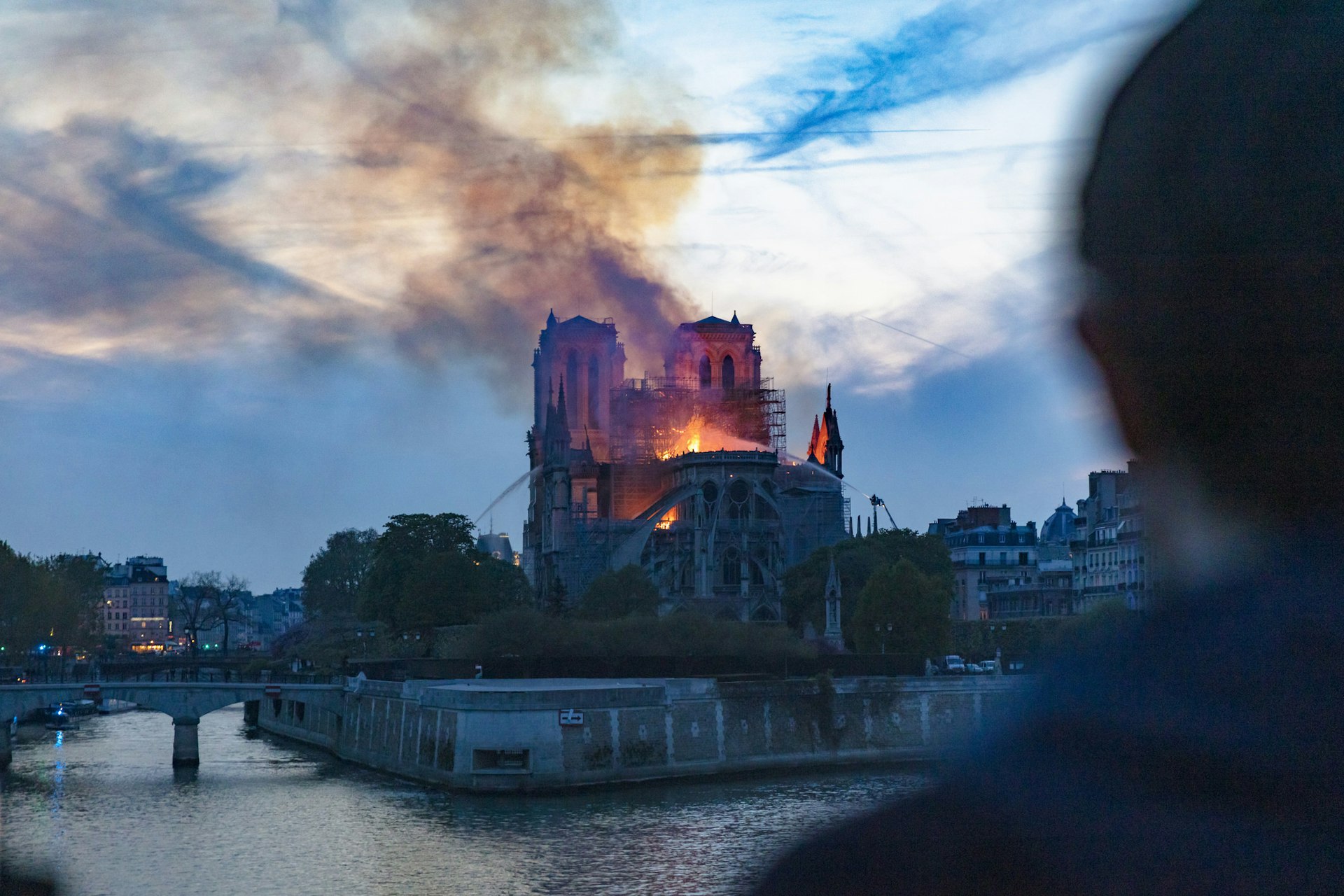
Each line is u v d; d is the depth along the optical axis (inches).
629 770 4549.7
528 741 4379.9
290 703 7253.9
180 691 5561.0
